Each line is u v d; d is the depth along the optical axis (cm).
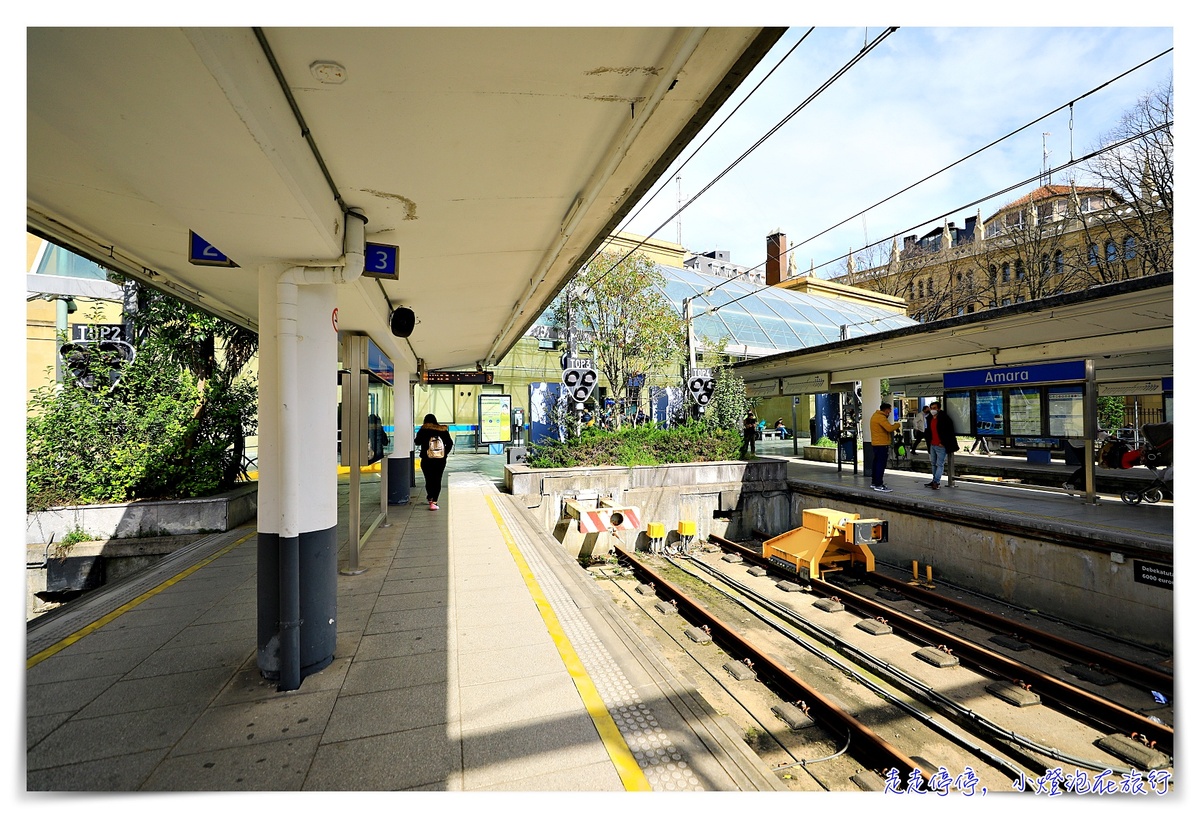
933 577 900
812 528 893
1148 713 495
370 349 634
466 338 995
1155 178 1877
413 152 294
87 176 282
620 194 402
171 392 853
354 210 356
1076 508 852
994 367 1012
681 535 1142
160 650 393
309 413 356
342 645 403
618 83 257
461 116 268
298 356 349
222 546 700
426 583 550
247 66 190
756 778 266
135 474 767
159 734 291
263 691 335
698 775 265
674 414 1780
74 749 278
